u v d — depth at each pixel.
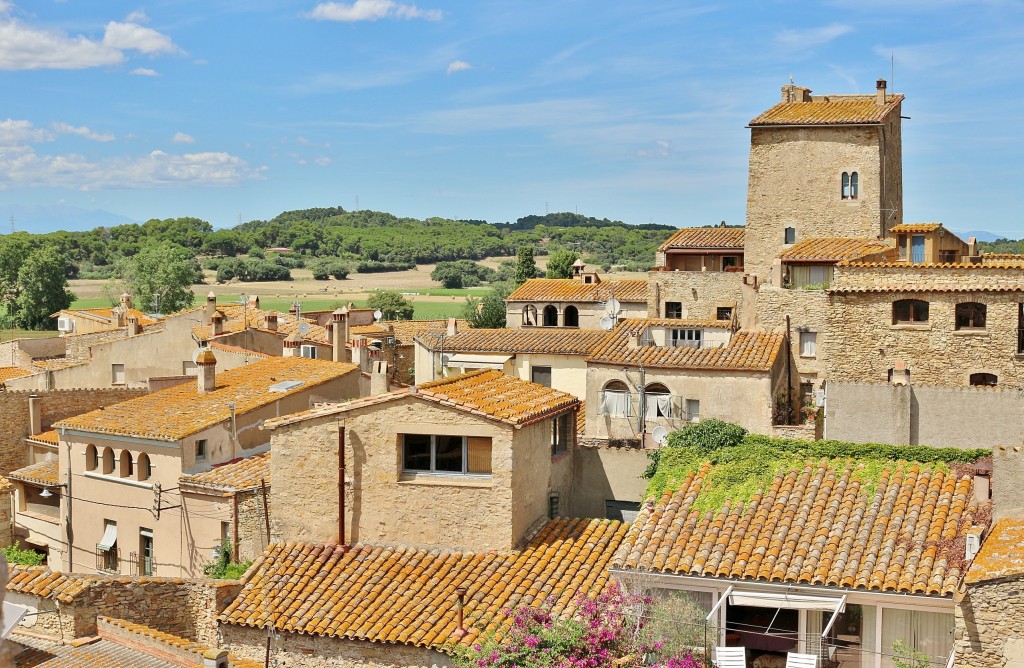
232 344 70.69
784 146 68.88
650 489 31.28
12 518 49.78
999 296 45.41
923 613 25.80
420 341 67.69
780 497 29.77
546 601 28.88
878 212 66.94
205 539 41.41
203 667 25.25
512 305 88.12
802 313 57.28
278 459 32.84
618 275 179.50
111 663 25.17
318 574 31.17
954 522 27.59
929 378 46.59
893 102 69.75
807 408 52.69
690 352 50.72
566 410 34.97
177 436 42.81
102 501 46.06
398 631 28.50
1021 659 22.36
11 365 95.38
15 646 25.69
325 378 50.41
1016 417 32.81
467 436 31.41
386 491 31.86
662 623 26.36
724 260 77.12
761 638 27.25
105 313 114.56
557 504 34.47
